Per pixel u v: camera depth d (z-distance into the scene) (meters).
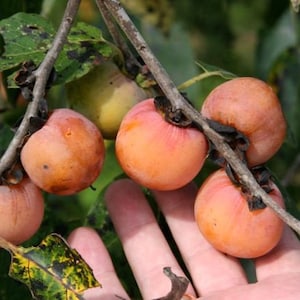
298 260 0.38
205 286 0.39
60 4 0.47
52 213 0.44
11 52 0.37
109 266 0.39
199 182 0.41
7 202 0.34
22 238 0.35
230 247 0.36
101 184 0.49
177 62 0.47
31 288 0.34
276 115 0.35
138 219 0.40
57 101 0.46
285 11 0.51
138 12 0.47
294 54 0.51
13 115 0.43
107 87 0.38
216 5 0.53
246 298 0.37
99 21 0.46
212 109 0.35
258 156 0.36
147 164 0.35
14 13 0.42
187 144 0.34
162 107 0.35
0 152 0.40
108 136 0.38
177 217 0.40
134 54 0.41
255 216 0.35
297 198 0.51
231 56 0.56
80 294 0.34
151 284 0.39
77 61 0.37
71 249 0.34
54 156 0.34
